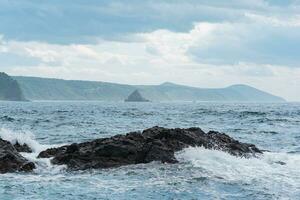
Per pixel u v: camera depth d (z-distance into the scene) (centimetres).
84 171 2591
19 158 2705
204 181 2347
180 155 2727
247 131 5741
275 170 2675
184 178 2397
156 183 2303
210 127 6494
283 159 3023
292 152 3675
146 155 2708
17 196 2064
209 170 2550
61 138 4716
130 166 2642
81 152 2756
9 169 2586
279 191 2198
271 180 2423
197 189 2198
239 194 2130
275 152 3419
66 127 6300
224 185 2288
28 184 2294
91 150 2778
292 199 2061
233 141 3169
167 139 2883
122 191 2155
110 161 2688
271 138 4894
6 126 6328
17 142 3266
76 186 2253
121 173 2516
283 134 5338
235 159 2781
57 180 2388
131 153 2739
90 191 2153
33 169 2620
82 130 5797
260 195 2117
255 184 2327
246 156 2950
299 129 6097
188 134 2945
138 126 6681
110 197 2052
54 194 2100
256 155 3042
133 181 2347
